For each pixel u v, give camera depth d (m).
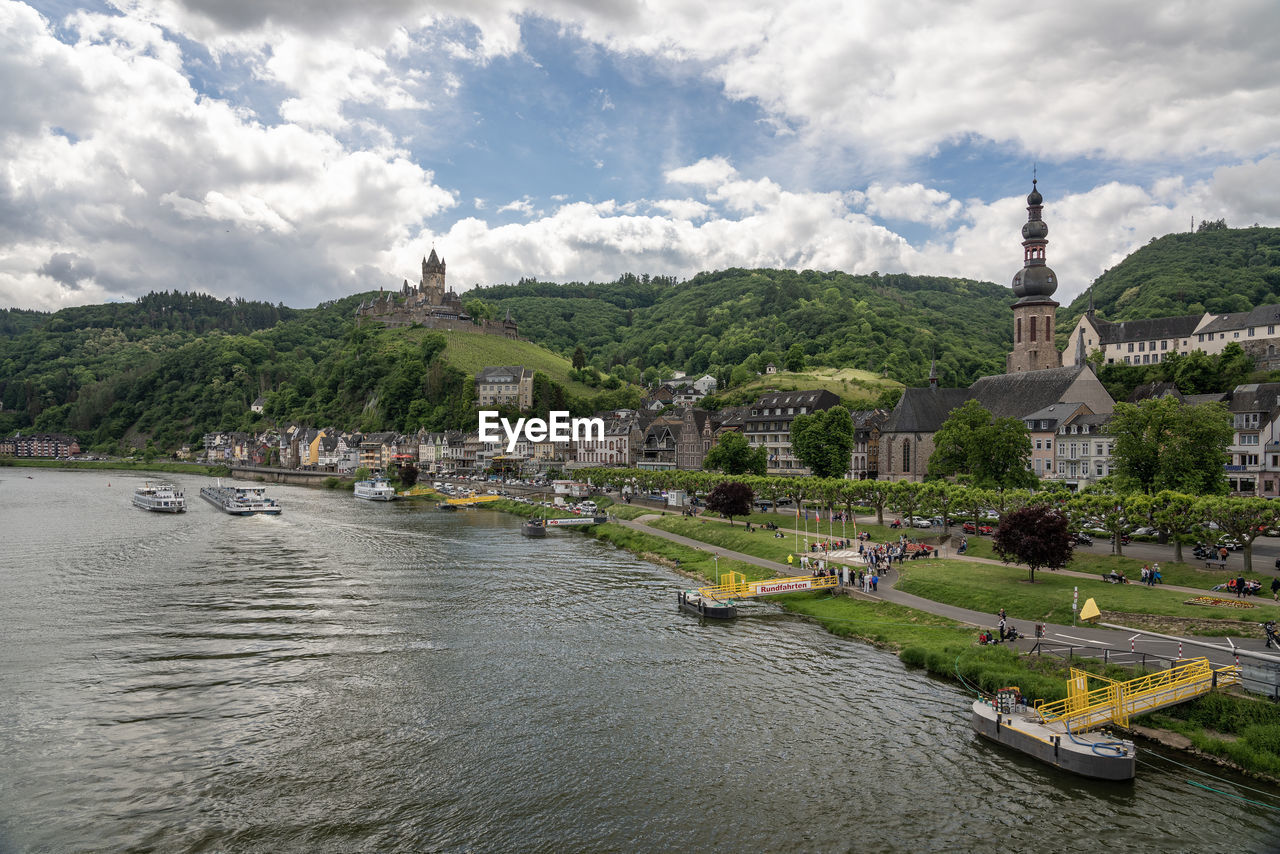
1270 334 163.50
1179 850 35.12
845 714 50.75
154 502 172.00
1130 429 88.25
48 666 60.81
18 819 38.91
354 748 46.69
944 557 89.00
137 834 37.66
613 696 54.75
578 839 36.91
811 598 80.44
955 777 42.09
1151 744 44.19
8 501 192.12
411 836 37.38
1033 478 107.31
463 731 49.00
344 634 70.19
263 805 40.25
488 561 108.88
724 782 42.06
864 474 184.62
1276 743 40.88
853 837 36.62
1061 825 37.34
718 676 58.50
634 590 89.12
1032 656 55.00
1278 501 68.06
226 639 68.44
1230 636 55.19
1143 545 85.69
